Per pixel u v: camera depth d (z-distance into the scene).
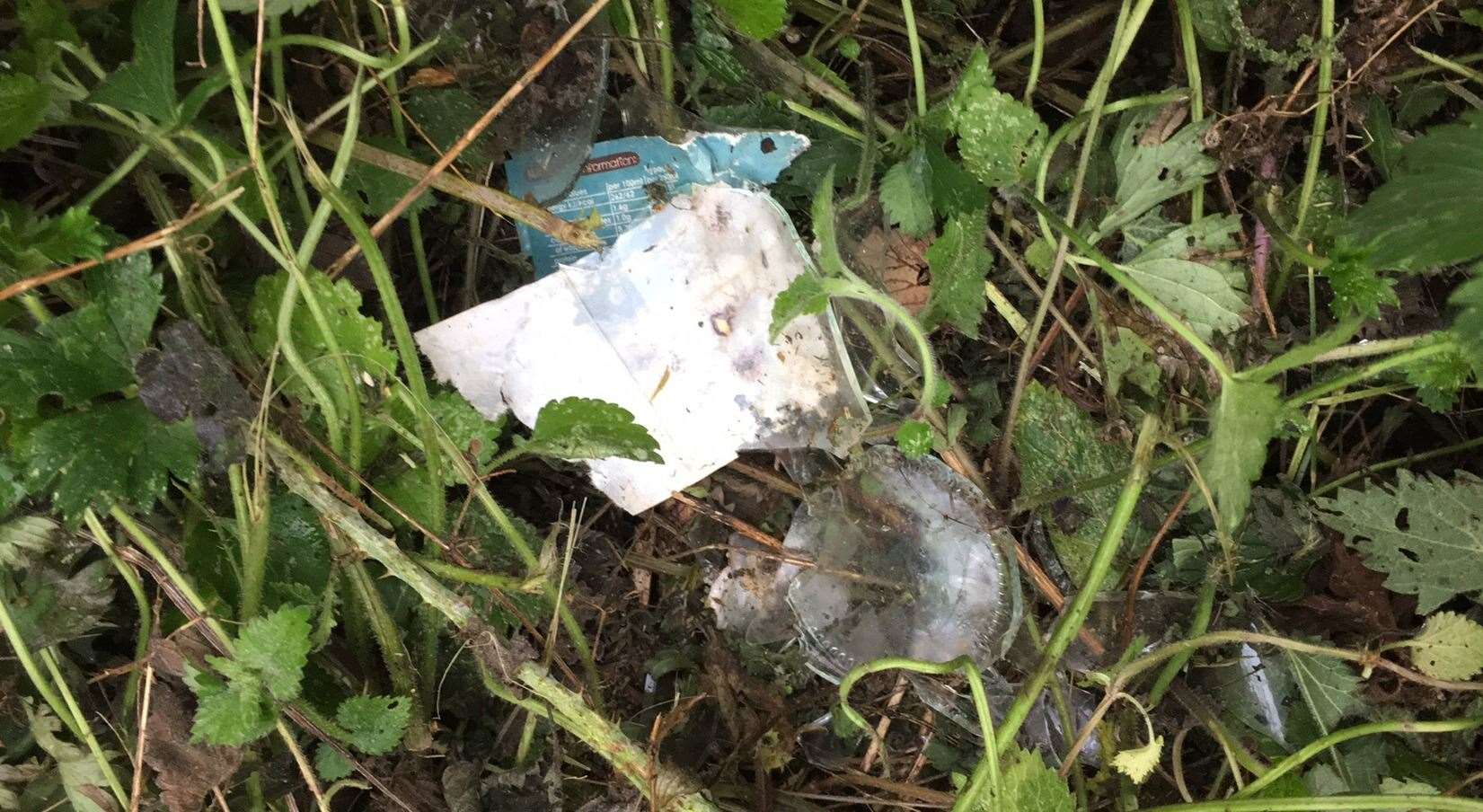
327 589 0.81
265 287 0.79
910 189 0.92
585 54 0.91
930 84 1.07
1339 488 0.95
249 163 0.78
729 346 0.92
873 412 0.96
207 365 0.75
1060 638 0.78
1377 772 0.91
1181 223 1.01
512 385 0.92
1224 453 0.73
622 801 0.87
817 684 0.99
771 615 1.00
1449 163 0.70
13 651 0.81
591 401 0.81
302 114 0.91
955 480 0.96
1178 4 0.94
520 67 0.90
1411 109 1.01
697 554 1.01
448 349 0.91
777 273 0.92
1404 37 0.97
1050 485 0.96
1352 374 0.79
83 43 0.77
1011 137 0.89
